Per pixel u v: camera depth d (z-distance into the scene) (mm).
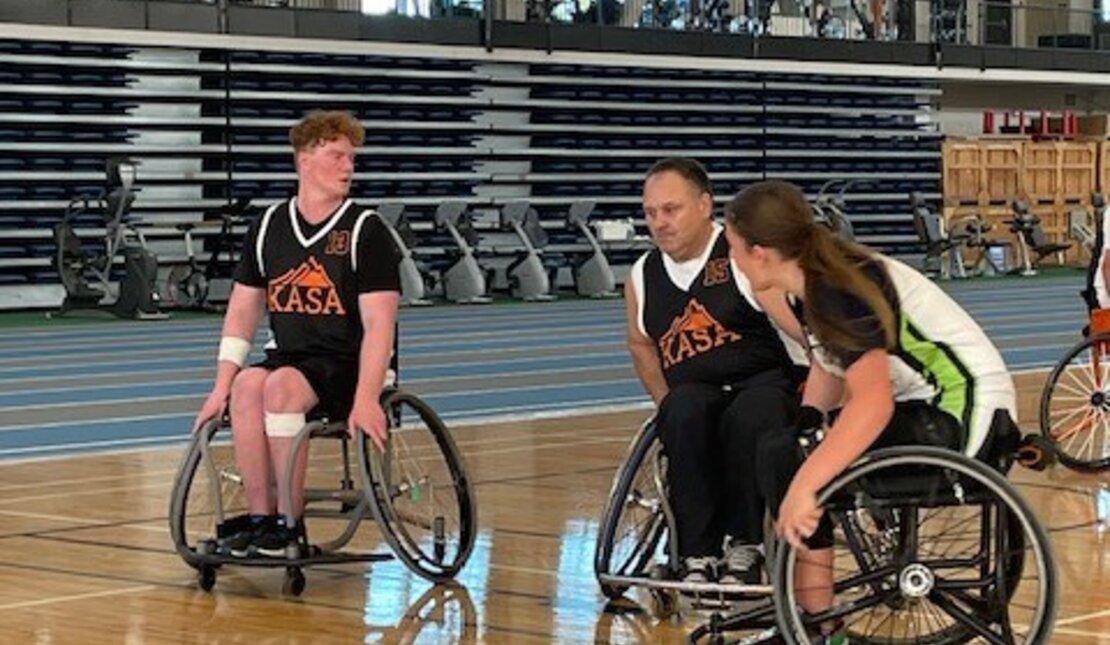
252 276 6363
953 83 28484
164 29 20406
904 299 4656
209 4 20672
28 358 14914
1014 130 28781
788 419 5340
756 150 25312
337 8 22062
